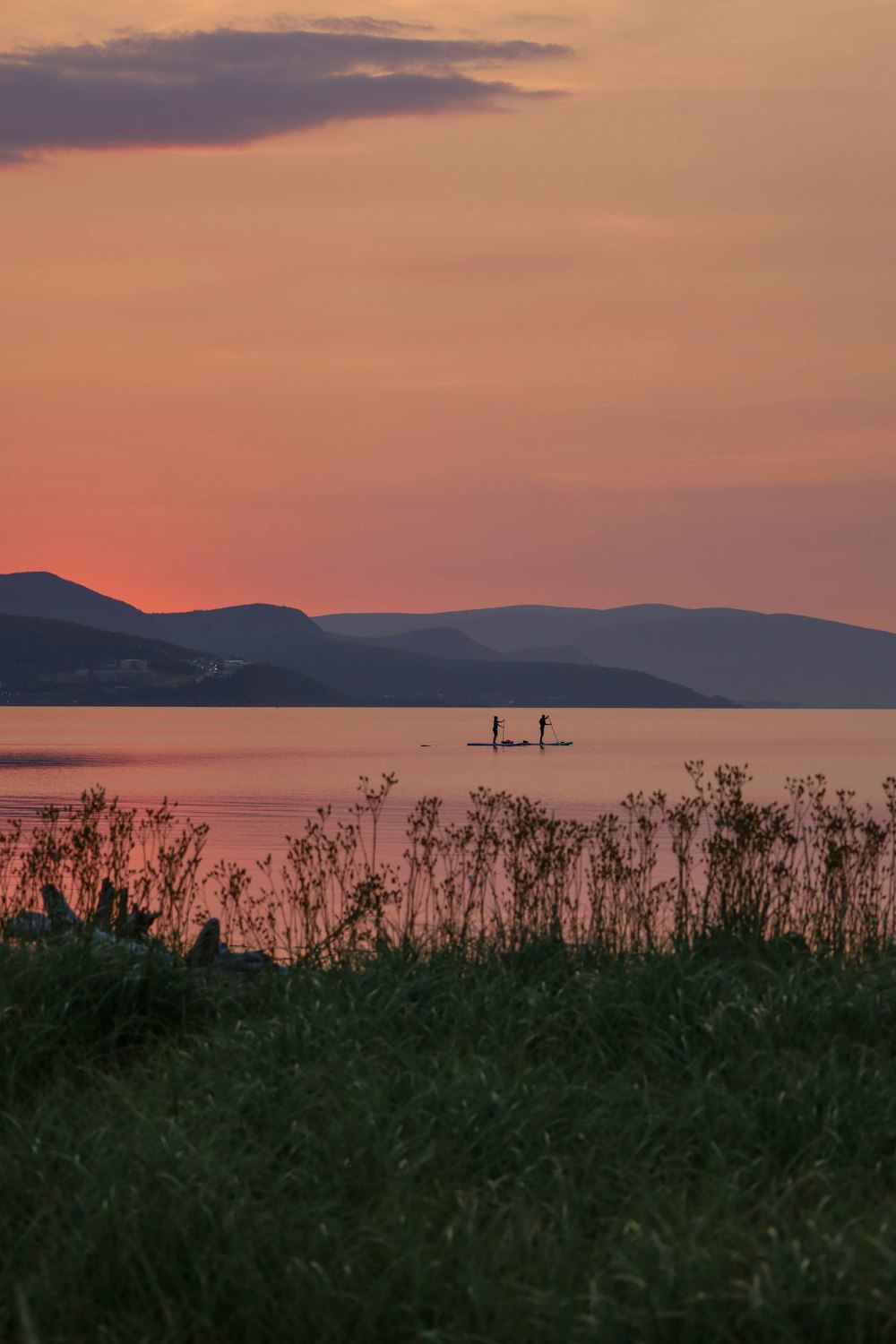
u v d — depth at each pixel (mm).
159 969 12617
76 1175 8523
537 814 16500
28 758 160750
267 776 116750
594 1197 8539
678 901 14789
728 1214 8078
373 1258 7777
